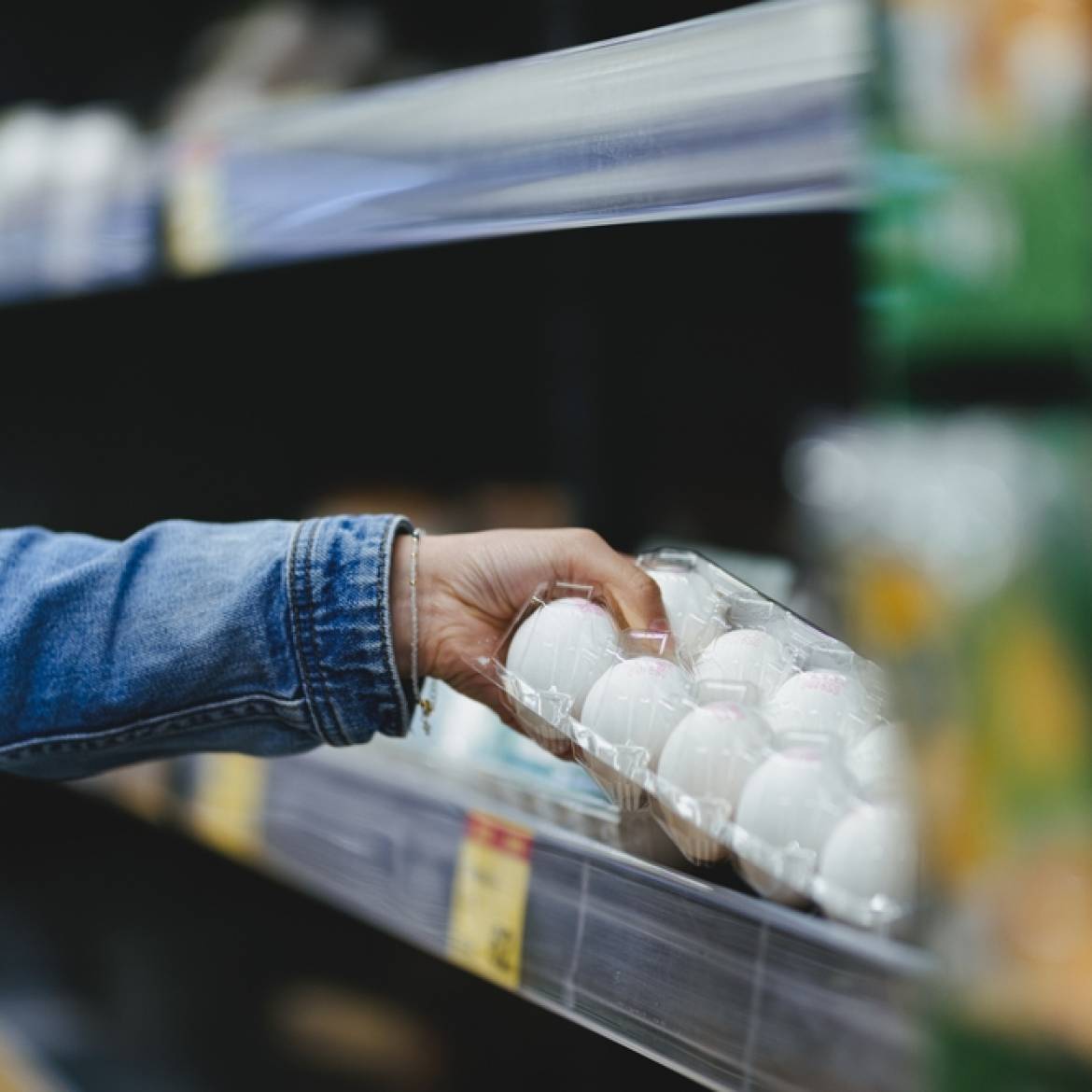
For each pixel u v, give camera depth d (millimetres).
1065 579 454
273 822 1278
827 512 540
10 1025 1723
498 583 955
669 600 992
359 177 1125
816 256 1610
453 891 993
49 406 2414
